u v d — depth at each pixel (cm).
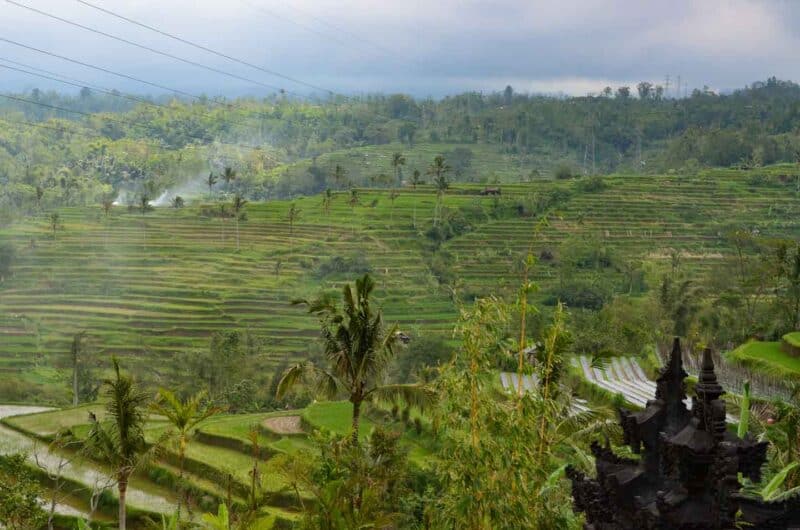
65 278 11912
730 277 9769
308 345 9331
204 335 10238
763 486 2000
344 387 3375
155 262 12662
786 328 7069
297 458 2855
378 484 2692
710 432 1311
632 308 8244
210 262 12744
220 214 15088
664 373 1466
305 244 13512
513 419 1781
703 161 19688
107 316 10712
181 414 3303
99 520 4166
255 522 2475
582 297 10562
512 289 10775
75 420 5681
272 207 15588
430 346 7050
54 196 16912
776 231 14012
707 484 1313
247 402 6950
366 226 14138
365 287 3341
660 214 14862
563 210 14950
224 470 4225
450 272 11994
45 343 9775
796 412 2306
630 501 1441
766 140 19562
